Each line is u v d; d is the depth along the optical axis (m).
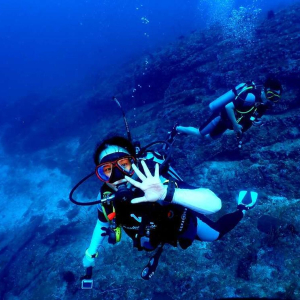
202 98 10.58
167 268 5.86
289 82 8.38
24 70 62.88
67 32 94.19
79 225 9.76
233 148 7.69
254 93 3.69
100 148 1.64
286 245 5.13
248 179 6.99
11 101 34.84
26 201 13.91
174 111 10.62
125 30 63.16
